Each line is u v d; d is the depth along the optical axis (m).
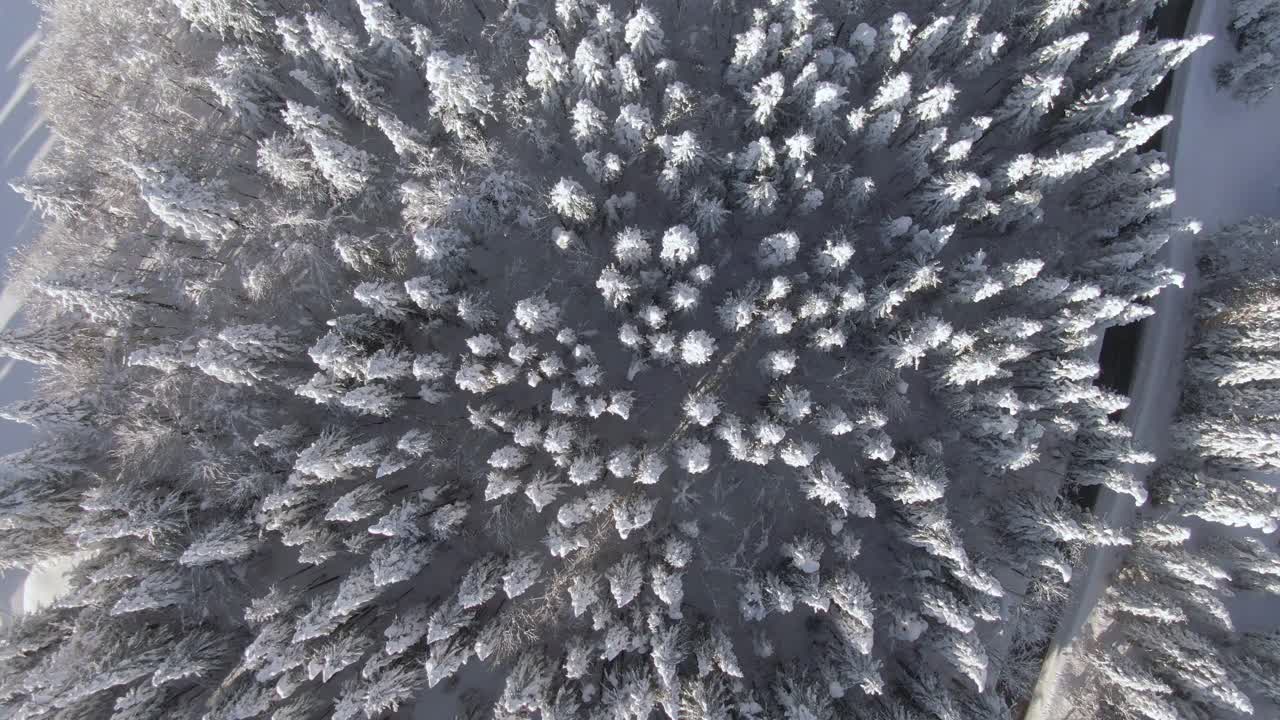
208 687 29.34
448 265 28.97
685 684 28.47
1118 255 30.05
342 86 29.00
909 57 30.75
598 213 30.89
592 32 30.02
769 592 28.89
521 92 31.02
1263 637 31.31
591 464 28.41
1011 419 27.97
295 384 29.31
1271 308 29.98
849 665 28.38
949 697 28.81
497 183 29.56
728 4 31.78
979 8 30.30
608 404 31.36
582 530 30.58
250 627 28.69
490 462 27.02
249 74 29.52
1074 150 30.47
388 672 27.12
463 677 31.14
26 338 28.42
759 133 30.59
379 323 29.38
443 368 29.09
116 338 30.69
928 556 29.92
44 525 28.67
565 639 30.52
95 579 27.56
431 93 29.19
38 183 30.52
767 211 30.25
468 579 28.20
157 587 27.48
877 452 27.31
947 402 31.03
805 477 30.28
